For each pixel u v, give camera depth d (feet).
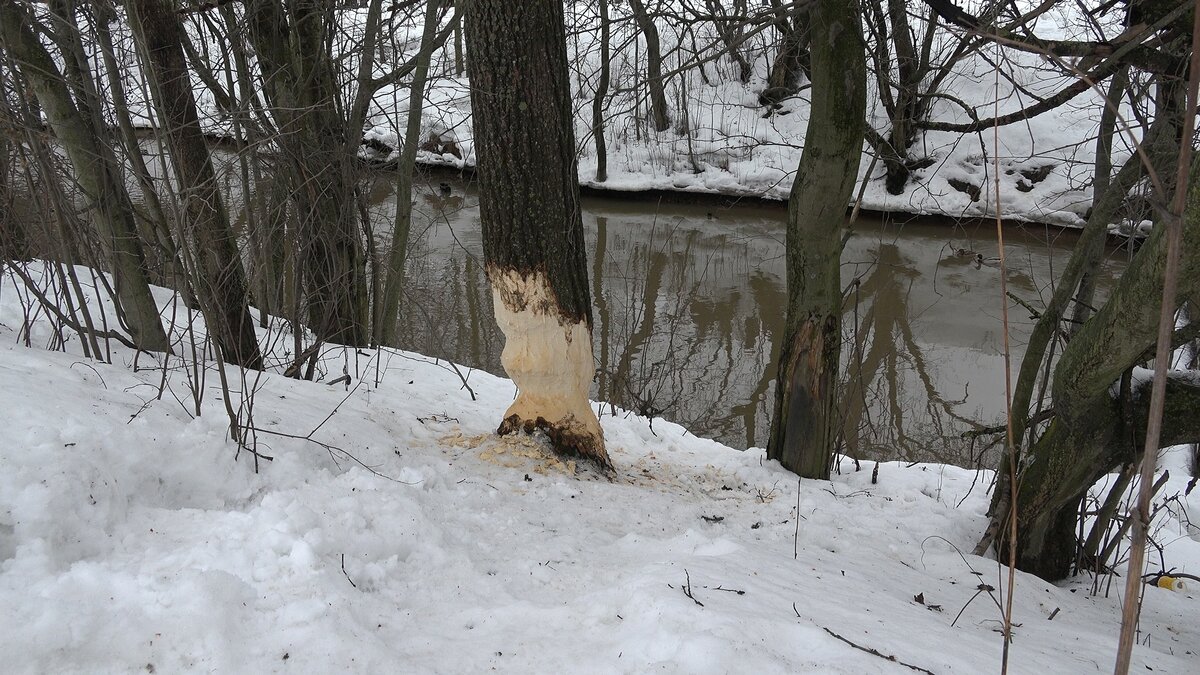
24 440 9.71
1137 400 14.16
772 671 7.72
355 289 26.48
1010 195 50.11
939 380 35.63
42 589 7.95
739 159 60.85
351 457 13.93
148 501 10.66
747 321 41.83
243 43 23.25
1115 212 15.97
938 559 15.14
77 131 16.89
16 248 17.57
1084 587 15.96
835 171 17.61
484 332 39.91
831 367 19.53
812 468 20.26
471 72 15.19
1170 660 10.67
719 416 32.94
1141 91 14.06
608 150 64.39
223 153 24.44
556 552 11.94
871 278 46.37
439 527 11.84
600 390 29.53
